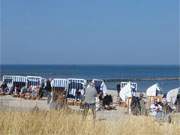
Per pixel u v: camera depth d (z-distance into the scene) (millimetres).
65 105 15891
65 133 9562
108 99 24266
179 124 11406
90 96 18188
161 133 10641
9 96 29609
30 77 30984
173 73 164375
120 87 29422
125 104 25109
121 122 10711
